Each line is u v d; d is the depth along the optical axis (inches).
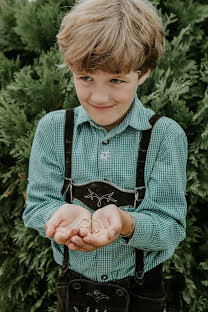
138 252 49.3
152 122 48.3
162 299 51.8
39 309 85.6
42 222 48.7
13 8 92.1
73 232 39.1
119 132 47.6
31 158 52.4
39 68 81.6
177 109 73.4
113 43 37.9
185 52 80.0
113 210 40.9
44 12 84.8
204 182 74.5
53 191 50.4
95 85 41.0
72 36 39.7
